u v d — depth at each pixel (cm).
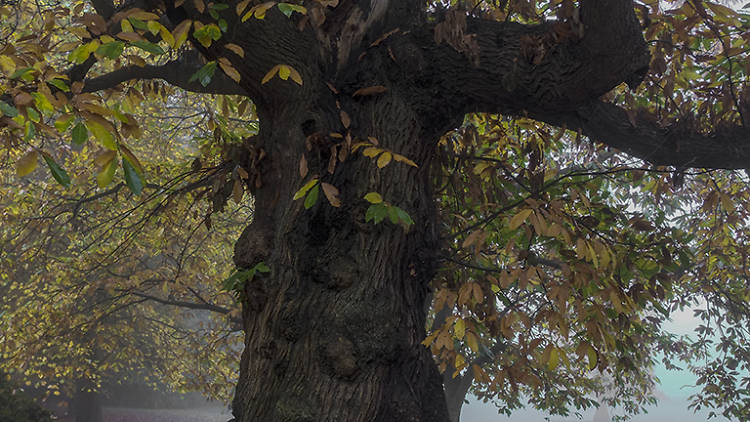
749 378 933
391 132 352
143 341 1612
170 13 337
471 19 380
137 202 966
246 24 330
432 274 363
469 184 501
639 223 494
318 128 340
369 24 359
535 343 340
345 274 322
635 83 373
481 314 426
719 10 388
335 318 315
